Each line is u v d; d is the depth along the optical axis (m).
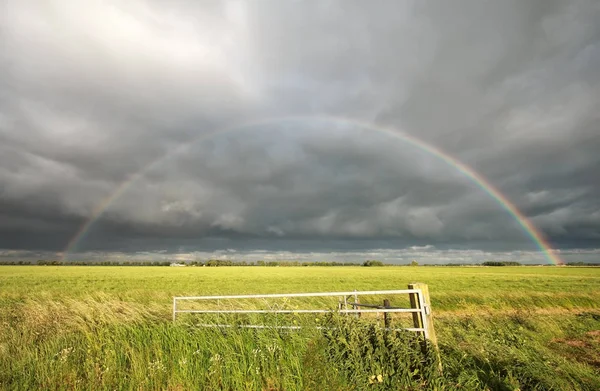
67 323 10.33
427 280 48.41
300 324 7.71
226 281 47.38
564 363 7.20
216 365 6.14
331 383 5.43
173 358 6.68
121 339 8.09
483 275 66.50
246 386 5.66
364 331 6.60
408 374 5.64
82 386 5.93
